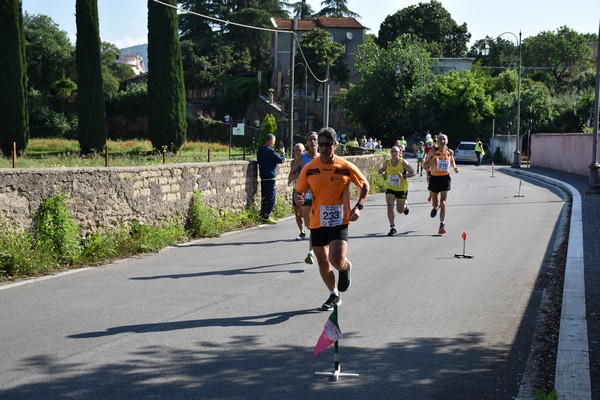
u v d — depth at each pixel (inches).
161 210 495.2
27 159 1381.6
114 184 444.8
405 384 206.8
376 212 708.0
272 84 3380.9
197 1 3641.7
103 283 344.8
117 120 3031.5
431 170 536.4
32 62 3063.5
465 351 240.5
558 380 201.8
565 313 277.1
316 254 288.4
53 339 247.0
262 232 557.3
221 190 577.0
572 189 954.7
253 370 217.3
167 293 324.2
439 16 3695.9
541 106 2341.3
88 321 272.2
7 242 359.9
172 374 212.5
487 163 2082.9
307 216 440.1
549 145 1657.2
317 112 3142.2
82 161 1327.5
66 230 391.2
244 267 394.0
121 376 210.1
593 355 226.7
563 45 3735.2
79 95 1860.2
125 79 4097.0
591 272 365.1
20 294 316.8
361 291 332.2
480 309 299.7
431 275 372.5
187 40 3467.0
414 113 2534.5
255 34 3518.7
